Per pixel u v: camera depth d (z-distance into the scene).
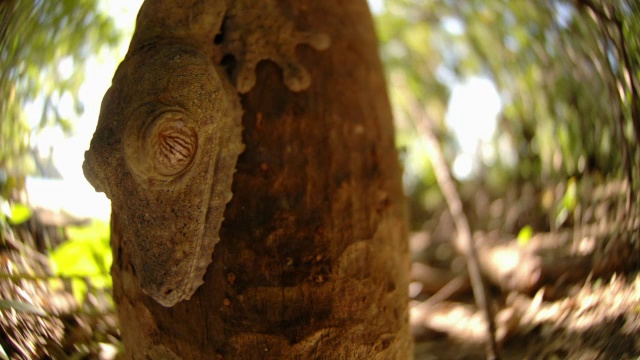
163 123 0.09
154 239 0.09
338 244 0.10
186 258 0.09
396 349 0.11
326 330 0.10
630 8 0.12
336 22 0.11
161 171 0.09
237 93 0.10
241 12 0.10
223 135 0.09
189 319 0.10
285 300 0.10
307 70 0.10
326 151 0.10
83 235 0.16
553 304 0.16
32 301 0.13
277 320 0.10
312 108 0.10
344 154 0.10
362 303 0.10
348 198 0.10
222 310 0.10
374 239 0.10
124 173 0.09
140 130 0.09
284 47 0.10
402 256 0.11
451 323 0.18
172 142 0.09
